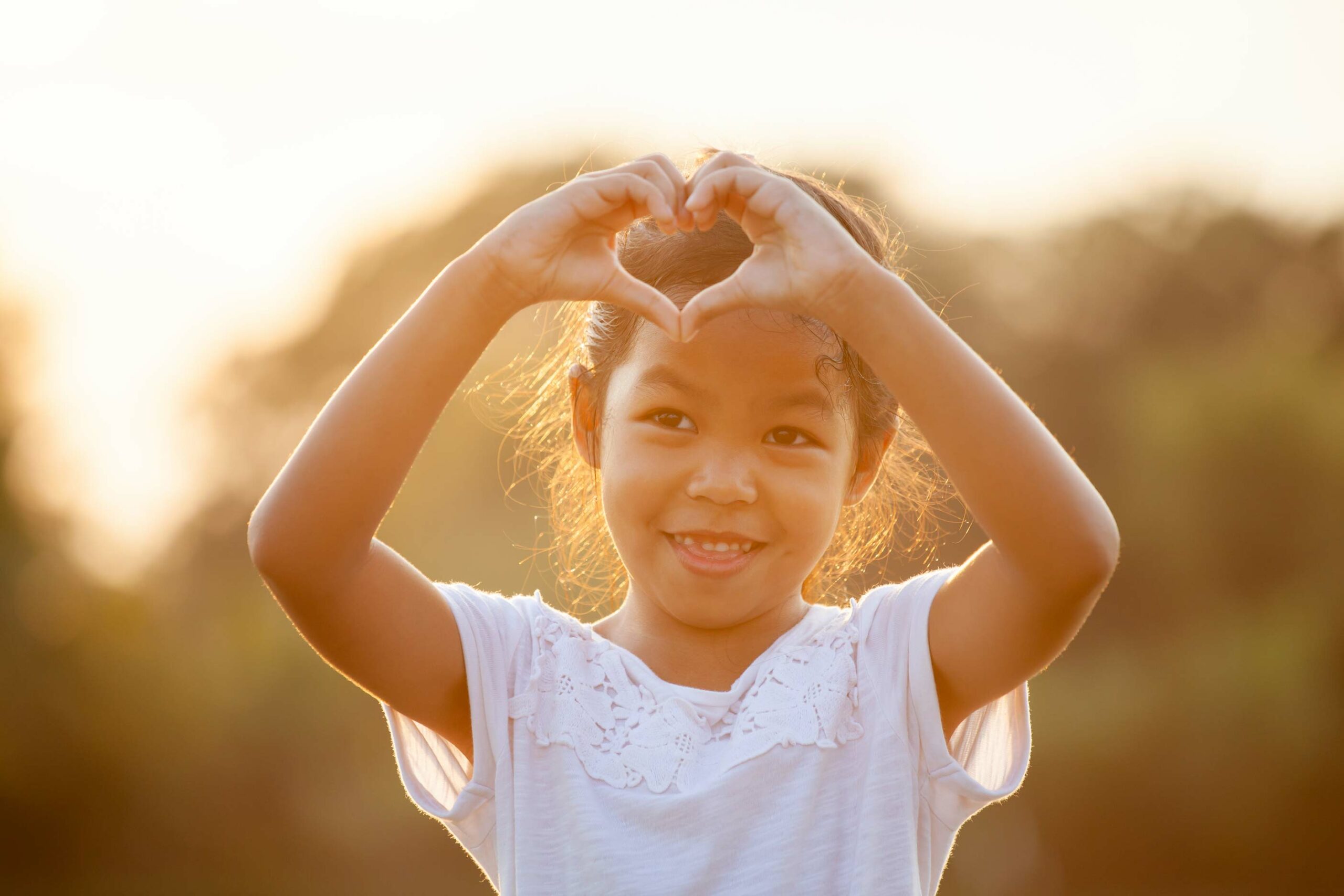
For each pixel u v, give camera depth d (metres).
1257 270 16.34
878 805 1.70
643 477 1.73
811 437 1.74
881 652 1.77
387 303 15.76
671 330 1.56
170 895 12.88
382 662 1.71
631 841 1.68
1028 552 1.57
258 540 1.59
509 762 1.74
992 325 15.25
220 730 13.34
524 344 6.82
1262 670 13.50
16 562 12.92
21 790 12.75
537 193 15.57
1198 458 14.51
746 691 1.78
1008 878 12.98
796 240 1.54
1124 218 16.33
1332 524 14.16
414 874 13.02
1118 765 13.32
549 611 1.87
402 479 1.62
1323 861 13.06
